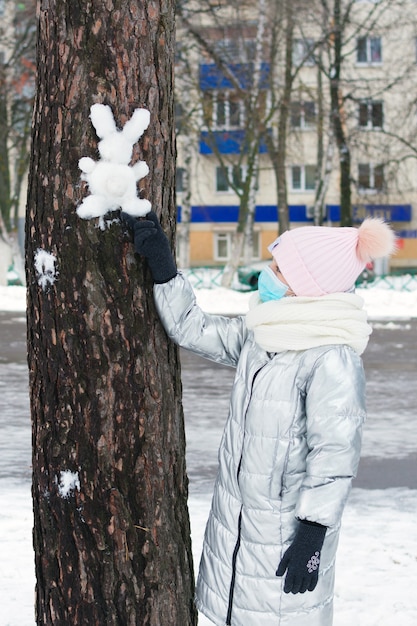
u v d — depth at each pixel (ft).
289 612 9.52
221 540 9.86
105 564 9.53
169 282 9.59
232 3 92.32
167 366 9.87
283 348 9.52
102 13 9.29
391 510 20.74
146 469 9.59
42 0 9.50
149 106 9.52
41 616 9.86
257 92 97.19
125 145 9.34
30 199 9.66
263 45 96.99
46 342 9.52
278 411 9.53
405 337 57.16
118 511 9.51
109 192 9.23
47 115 9.45
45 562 9.74
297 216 155.84
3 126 99.81
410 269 148.66
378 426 30.94
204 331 10.14
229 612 9.73
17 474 24.03
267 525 9.54
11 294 81.76
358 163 119.44
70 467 9.50
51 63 9.43
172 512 9.90
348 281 9.96
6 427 30.27
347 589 15.33
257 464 9.58
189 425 30.48
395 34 107.04
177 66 96.27
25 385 38.63
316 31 101.55
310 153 151.33
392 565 16.53
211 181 158.10
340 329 9.53
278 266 9.95
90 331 9.39
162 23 9.61
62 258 9.39
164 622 9.79
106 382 9.44
